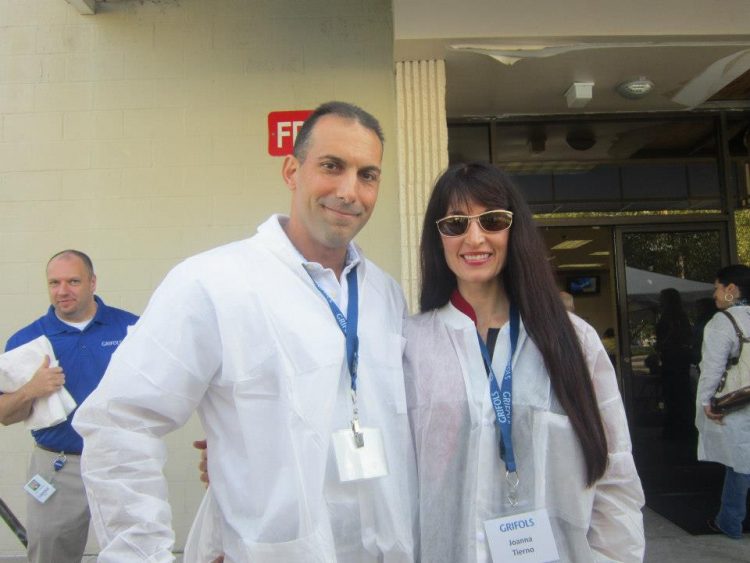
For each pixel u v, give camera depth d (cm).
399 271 383
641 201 479
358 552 131
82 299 289
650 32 352
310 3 399
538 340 149
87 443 126
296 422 127
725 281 405
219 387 131
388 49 397
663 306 488
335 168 144
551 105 455
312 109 394
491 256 157
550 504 143
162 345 128
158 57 398
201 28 399
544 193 477
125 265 389
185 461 379
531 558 138
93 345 287
